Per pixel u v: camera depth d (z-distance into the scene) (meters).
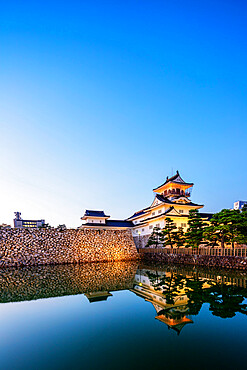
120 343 5.52
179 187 41.59
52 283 13.52
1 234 24.91
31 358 4.85
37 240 26.28
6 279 15.40
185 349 5.19
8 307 8.66
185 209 35.84
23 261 24.20
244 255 17.25
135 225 43.56
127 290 11.14
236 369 4.34
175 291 10.53
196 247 23.06
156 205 36.06
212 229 20.11
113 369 4.38
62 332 6.24
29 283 13.63
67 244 27.72
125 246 31.47
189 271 18.22
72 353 5.07
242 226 19.09
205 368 4.33
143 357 4.81
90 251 28.66
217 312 7.49
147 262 28.45
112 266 23.53
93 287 12.06
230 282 12.71
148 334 6.02
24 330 6.44
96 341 5.68
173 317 7.17
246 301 8.76
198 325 6.49
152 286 11.94
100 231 30.78
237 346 5.32
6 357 4.92
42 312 8.02
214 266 19.78
